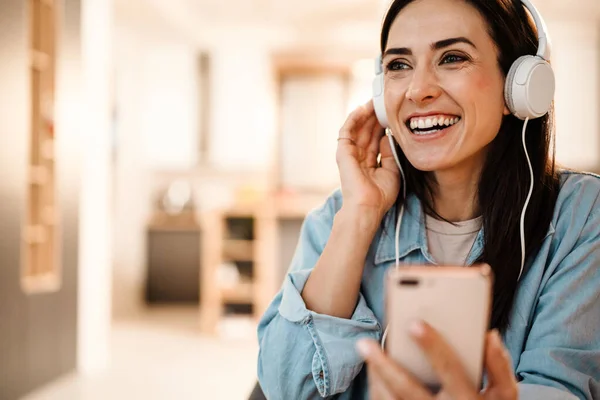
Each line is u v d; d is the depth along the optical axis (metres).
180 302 6.34
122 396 2.96
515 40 0.86
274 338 0.89
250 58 6.75
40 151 3.17
